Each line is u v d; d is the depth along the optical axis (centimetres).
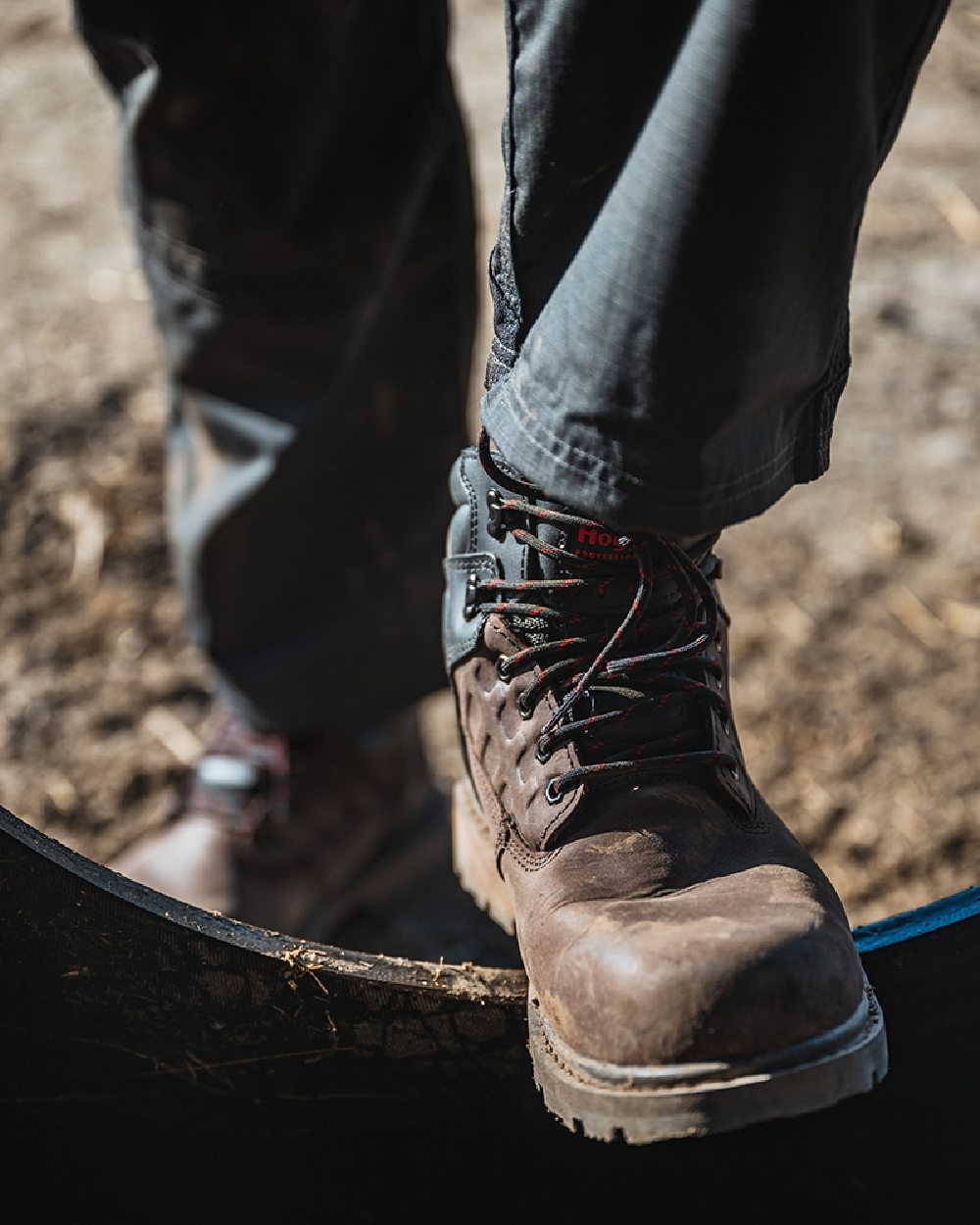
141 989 105
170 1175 116
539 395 96
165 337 172
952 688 240
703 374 91
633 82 91
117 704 242
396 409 174
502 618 110
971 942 104
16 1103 108
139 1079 110
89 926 101
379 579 184
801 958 90
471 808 123
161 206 158
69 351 298
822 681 242
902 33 89
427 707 254
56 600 256
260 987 106
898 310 314
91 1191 115
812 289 92
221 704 210
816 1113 109
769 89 85
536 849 107
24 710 240
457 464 119
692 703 109
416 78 156
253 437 172
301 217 155
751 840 106
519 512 107
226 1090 112
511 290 100
